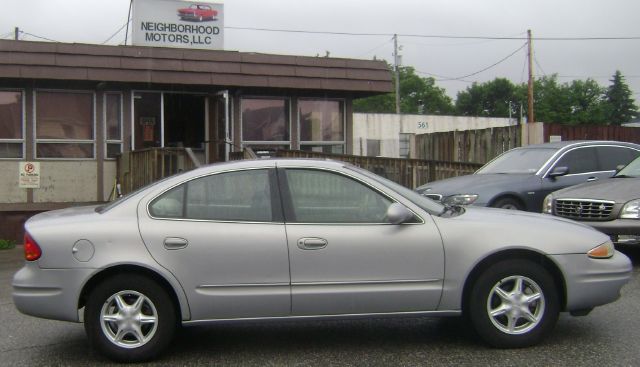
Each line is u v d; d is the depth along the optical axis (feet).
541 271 16.88
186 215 16.63
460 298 16.79
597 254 17.19
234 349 17.52
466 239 16.78
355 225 16.76
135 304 16.33
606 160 35.06
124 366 16.28
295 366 16.02
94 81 40.45
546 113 266.36
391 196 17.16
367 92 47.55
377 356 16.71
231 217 16.66
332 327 19.63
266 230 16.48
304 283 16.40
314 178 17.15
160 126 45.27
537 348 17.03
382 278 16.57
